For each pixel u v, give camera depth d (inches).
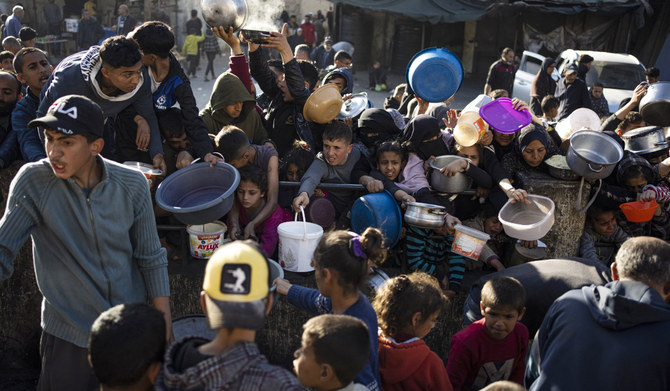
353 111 189.3
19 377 137.0
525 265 119.1
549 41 706.8
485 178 138.9
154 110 135.9
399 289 95.2
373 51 775.7
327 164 144.9
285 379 61.5
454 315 139.6
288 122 170.7
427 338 142.2
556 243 140.6
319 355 70.9
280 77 185.2
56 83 112.5
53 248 90.0
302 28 717.9
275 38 153.2
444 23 753.6
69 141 83.1
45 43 684.7
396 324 94.5
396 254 144.6
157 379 63.6
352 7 757.9
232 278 61.9
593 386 79.6
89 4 791.1
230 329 62.6
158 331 67.3
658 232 154.6
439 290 98.5
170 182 124.5
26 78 141.5
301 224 131.9
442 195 144.5
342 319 74.1
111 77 106.1
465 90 689.6
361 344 72.2
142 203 93.8
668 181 153.2
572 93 362.0
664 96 180.7
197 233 129.3
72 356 94.0
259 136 164.7
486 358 105.3
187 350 65.0
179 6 786.8
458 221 133.0
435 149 146.2
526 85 481.4
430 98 184.1
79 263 90.0
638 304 78.7
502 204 138.3
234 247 64.2
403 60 768.3
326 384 72.5
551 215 126.1
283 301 134.9
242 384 60.4
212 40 648.4
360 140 165.2
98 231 89.1
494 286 101.6
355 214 134.3
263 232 136.8
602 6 644.1
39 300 136.5
